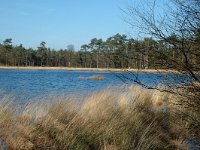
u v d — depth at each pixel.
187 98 5.38
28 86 27.59
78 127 7.14
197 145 7.70
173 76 5.39
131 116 8.55
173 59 5.22
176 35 5.12
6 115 7.39
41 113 7.74
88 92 14.04
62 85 30.09
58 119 7.56
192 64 5.20
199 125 6.15
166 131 8.84
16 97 12.98
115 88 12.91
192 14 5.03
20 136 6.96
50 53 120.44
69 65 116.44
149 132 8.04
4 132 7.04
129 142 7.09
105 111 8.30
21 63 115.38
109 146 6.89
